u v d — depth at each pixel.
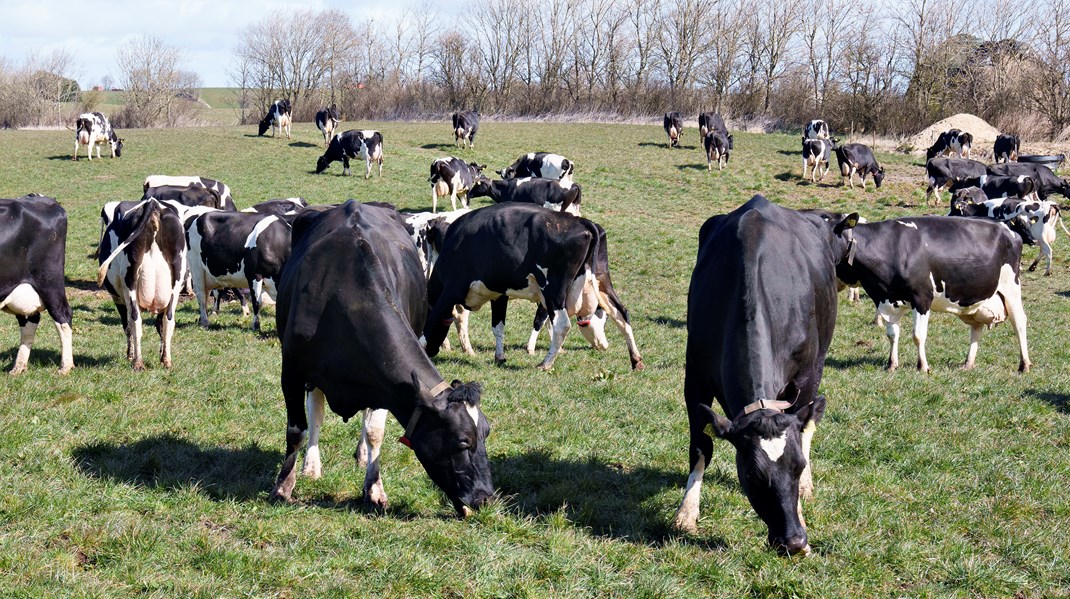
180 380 10.40
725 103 65.56
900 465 8.15
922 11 62.66
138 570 5.45
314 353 6.54
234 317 16.66
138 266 10.76
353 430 8.61
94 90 81.19
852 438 8.94
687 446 8.59
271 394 9.90
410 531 6.26
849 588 5.66
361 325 6.34
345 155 36.09
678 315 17.31
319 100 74.06
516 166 33.19
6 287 10.03
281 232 14.91
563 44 81.25
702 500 7.14
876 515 6.85
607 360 12.93
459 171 28.27
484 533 6.29
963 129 48.69
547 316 14.55
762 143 47.56
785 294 6.51
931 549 6.22
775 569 5.80
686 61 78.75
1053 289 21.31
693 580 5.75
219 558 5.63
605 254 12.09
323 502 6.85
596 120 62.66
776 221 7.02
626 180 36.19
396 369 6.23
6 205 9.96
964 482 7.68
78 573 5.37
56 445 7.73
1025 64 58.31
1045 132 52.06
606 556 6.04
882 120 56.69
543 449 8.31
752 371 6.04
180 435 8.33
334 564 5.67
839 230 7.90
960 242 12.34
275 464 7.66
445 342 13.54
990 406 10.16
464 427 6.04
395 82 80.19
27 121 73.44
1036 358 13.68
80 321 14.93
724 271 6.68
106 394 9.51
